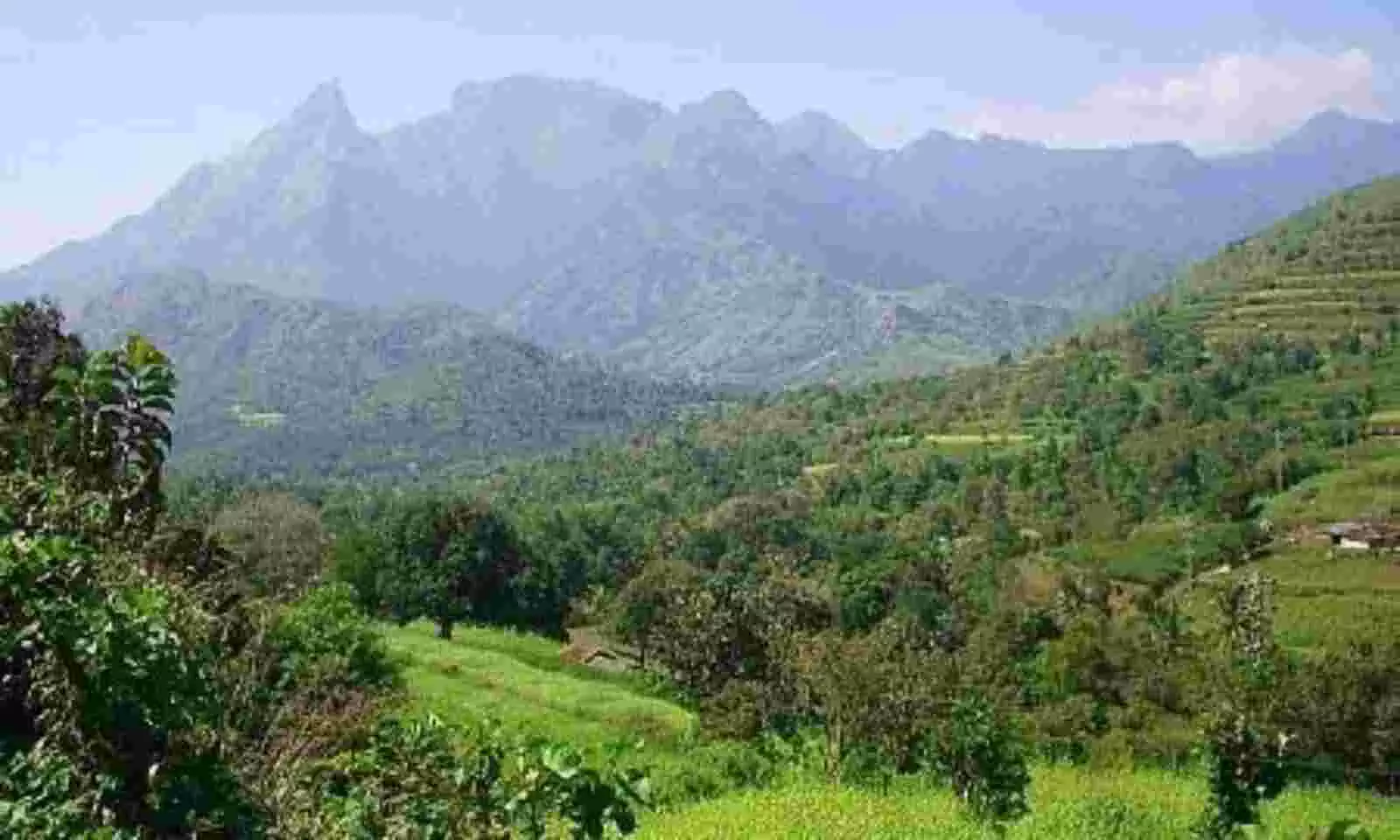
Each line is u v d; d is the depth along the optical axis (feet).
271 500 283.59
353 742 31.81
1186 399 479.82
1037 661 215.72
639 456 637.30
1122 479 411.54
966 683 122.01
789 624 200.95
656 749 115.03
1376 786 127.03
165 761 24.04
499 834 24.93
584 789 25.12
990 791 77.56
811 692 118.93
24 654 25.22
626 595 236.84
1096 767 121.39
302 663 53.42
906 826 75.05
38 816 22.44
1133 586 310.65
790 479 531.09
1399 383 452.76
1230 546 324.19
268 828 24.98
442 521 255.29
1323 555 306.96
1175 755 125.90
